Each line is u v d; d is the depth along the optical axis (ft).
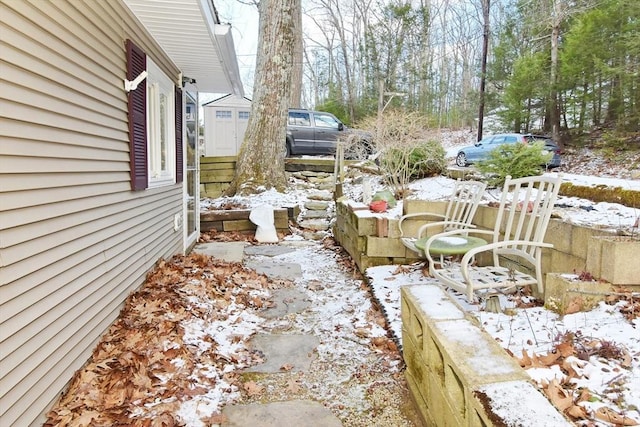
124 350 8.32
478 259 12.99
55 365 6.68
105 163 9.20
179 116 17.52
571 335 6.67
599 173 32.86
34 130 6.24
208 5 11.98
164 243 14.89
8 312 5.43
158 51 14.17
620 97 37.60
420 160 24.72
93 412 6.44
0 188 5.36
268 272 16.10
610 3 37.14
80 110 7.93
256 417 7.06
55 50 6.93
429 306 6.75
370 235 14.75
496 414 3.73
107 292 9.18
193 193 21.01
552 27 43.93
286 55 28.58
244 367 8.80
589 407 4.98
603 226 10.62
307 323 11.23
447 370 5.14
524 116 47.06
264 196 27.37
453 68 86.94
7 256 5.45
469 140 67.05
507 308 9.03
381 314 11.23
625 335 6.55
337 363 9.00
